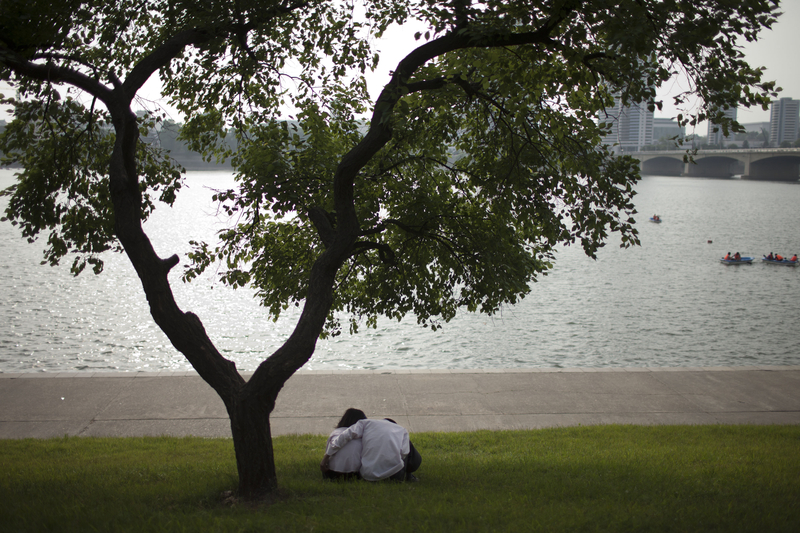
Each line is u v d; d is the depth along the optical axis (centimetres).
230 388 613
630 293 3141
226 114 989
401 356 2048
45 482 671
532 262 998
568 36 669
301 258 1034
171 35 859
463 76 811
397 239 1001
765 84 651
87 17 736
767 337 2333
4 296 2788
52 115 818
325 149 973
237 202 926
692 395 1169
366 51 961
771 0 604
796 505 555
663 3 612
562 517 521
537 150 875
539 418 1055
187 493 614
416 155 948
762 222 7062
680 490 620
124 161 638
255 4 801
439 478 689
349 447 664
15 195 870
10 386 1166
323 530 493
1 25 637
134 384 1189
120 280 3225
